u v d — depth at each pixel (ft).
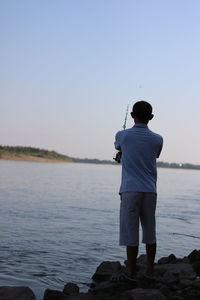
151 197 17.49
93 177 247.50
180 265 21.42
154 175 17.84
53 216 59.52
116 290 17.92
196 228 53.06
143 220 17.85
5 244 35.99
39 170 319.27
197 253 25.44
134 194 17.26
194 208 82.02
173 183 216.74
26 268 27.43
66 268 27.91
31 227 47.32
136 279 18.13
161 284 18.12
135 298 16.06
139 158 17.46
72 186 147.13
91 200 91.50
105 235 43.65
